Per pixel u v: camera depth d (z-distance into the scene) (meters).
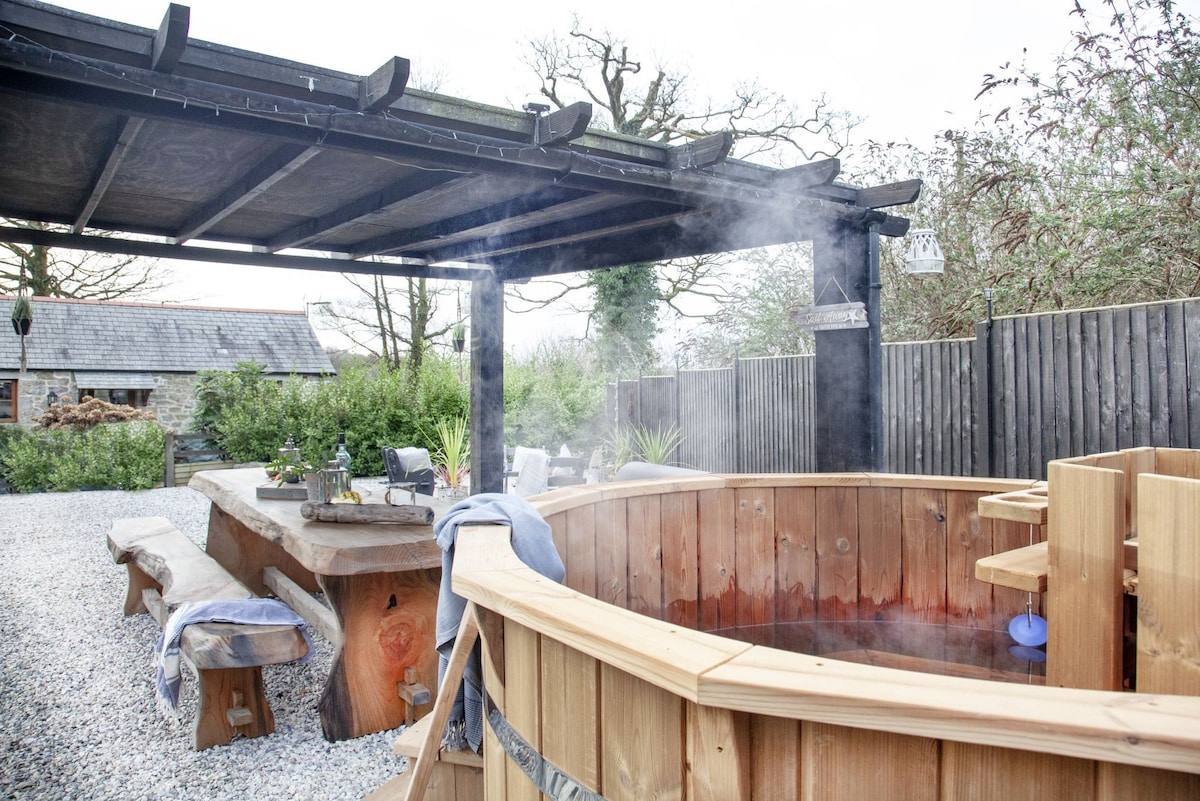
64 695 3.56
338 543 3.04
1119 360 4.74
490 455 6.70
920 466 6.12
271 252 5.82
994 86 6.99
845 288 4.28
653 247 5.34
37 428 12.98
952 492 2.94
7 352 14.84
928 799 0.93
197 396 13.31
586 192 4.00
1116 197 6.03
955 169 7.65
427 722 2.43
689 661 1.02
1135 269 5.83
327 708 3.10
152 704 3.45
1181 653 1.48
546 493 2.61
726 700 0.96
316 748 3.02
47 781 2.73
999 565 1.96
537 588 1.39
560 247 6.04
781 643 2.84
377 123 2.83
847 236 4.26
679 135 13.40
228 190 4.07
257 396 12.83
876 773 0.95
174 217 4.86
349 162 3.59
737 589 3.10
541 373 13.12
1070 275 6.21
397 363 17.33
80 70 2.25
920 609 3.02
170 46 2.28
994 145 7.21
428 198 4.02
